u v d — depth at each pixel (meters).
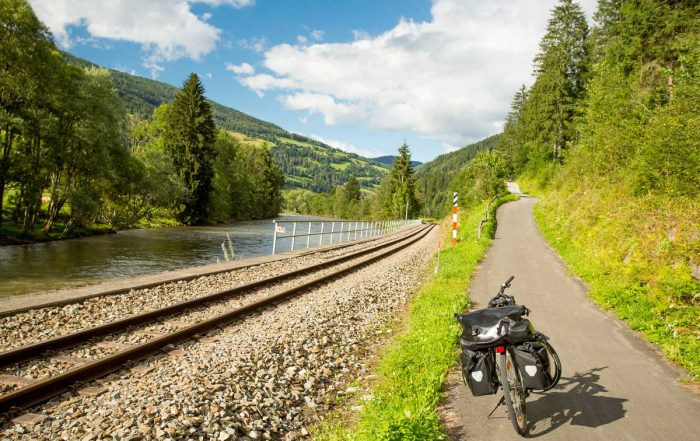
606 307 10.39
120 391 5.86
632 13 32.00
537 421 5.22
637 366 6.94
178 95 63.31
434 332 8.34
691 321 8.49
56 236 33.19
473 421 5.29
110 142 40.72
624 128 22.23
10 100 31.73
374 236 42.75
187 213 61.69
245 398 5.74
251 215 100.75
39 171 34.38
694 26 27.67
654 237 12.02
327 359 7.82
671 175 15.00
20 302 9.64
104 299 10.64
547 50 60.97
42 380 5.62
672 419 5.24
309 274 16.72
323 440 5.20
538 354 4.59
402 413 5.07
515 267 15.73
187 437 4.66
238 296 12.05
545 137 61.44
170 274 14.39
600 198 20.02
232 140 99.00
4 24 30.34
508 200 48.00
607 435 4.87
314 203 187.12
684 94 16.22
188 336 8.36
